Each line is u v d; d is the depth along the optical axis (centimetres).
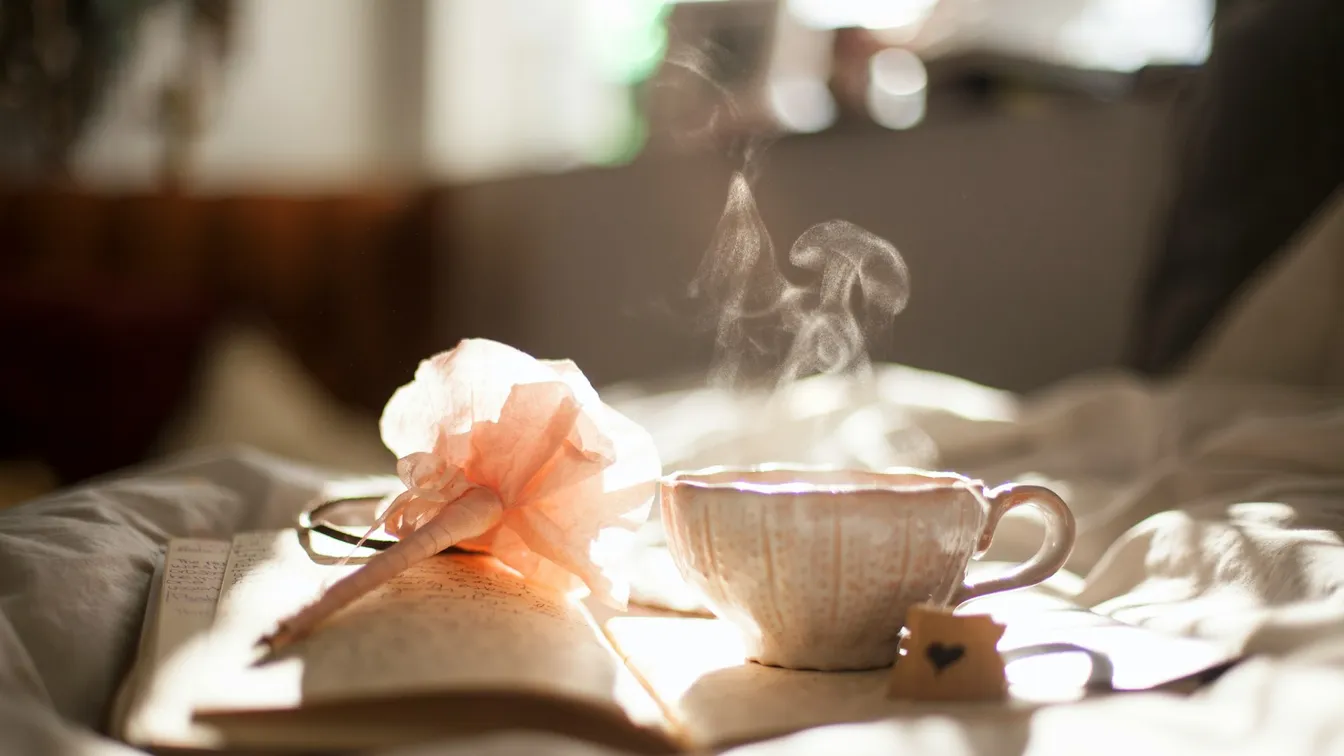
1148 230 180
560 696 57
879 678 65
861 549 64
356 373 271
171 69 304
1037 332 191
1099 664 64
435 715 58
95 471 231
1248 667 61
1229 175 148
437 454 71
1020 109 196
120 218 274
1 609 65
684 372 223
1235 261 145
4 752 54
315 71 326
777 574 65
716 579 66
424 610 63
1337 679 58
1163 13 216
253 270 274
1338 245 132
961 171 195
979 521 68
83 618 66
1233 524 77
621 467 71
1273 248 142
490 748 53
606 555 71
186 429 230
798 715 60
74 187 276
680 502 67
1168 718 58
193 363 241
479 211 264
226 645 61
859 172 203
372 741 57
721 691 63
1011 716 60
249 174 319
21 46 278
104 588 68
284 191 276
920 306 198
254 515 86
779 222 211
